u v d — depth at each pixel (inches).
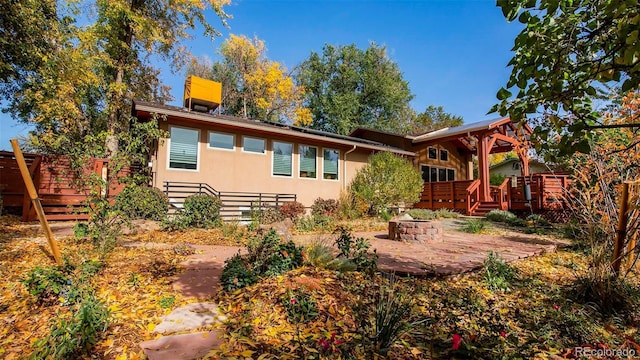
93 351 100.4
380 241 295.3
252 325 118.0
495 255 213.8
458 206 588.7
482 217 502.3
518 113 87.0
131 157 241.9
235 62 1162.6
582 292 159.8
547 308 146.9
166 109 375.6
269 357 96.7
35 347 102.7
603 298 150.2
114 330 112.3
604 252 162.7
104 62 548.1
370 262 179.9
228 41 1144.8
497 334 112.6
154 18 591.5
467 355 98.4
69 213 352.2
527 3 72.8
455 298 149.9
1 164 353.7
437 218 498.0
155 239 267.9
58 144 219.9
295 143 511.2
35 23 348.5
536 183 481.4
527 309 145.9
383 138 724.7
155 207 328.2
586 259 227.1
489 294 163.3
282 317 124.1
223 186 433.7
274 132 461.1
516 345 103.8
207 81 493.0
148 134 252.1
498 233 357.1
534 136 91.4
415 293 150.3
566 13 72.1
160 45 610.9
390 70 1217.4
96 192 219.5
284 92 1173.1
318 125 1240.2
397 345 105.2
